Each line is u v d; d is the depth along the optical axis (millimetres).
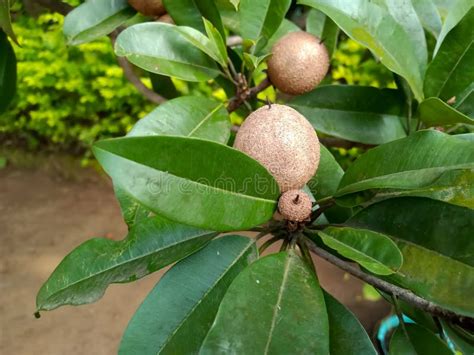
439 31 328
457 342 253
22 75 1048
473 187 208
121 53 262
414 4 330
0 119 1128
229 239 234
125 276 227
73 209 1050
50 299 220
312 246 231
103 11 321
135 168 174
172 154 180
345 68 824
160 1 312
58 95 1088
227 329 186
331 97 320
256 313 192
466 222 209
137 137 171
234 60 321
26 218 1015
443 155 206
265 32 287
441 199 215
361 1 267
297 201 213
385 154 219
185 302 220
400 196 223
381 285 224
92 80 1061
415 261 212
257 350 184
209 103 261
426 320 288
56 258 920
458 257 207
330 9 264
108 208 1059
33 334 768
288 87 290
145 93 434
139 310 217
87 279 226
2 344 747
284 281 204
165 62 271
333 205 252
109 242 232
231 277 226
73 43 313
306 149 218
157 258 230
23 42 1036
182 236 234
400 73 263
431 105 244
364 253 202
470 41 261
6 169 1160
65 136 1140
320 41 291
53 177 1140
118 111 1101
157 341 213
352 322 218
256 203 208
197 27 289
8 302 817
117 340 769
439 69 270
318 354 186
